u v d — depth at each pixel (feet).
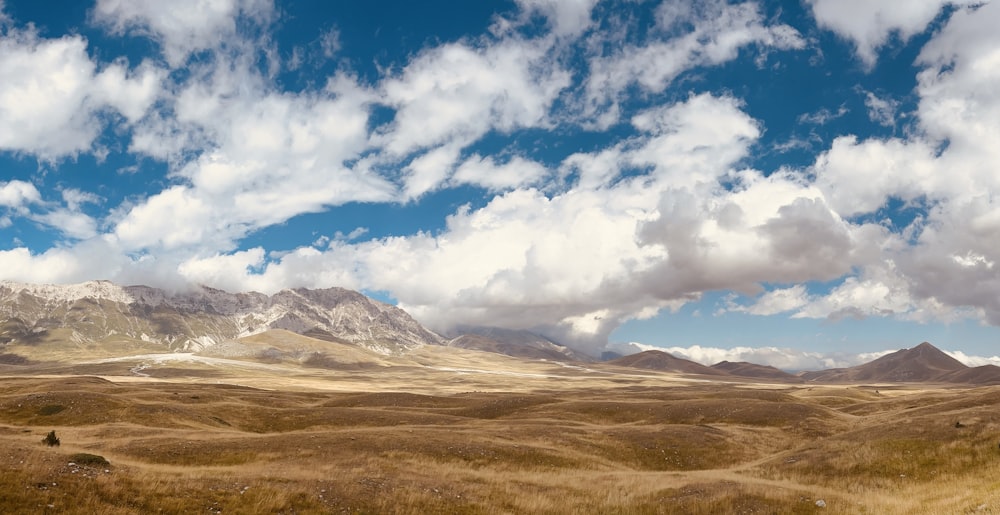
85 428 221.66
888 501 132.57
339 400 424.05
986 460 156.46
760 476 177.27
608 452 214.28
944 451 168.76
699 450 223.30
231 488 109.50
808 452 198.80
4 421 261.24
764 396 431.84
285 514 102.06
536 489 142.41
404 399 423.64
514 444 205.77
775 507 125.90
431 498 122.01
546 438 224.94
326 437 197.06
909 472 161.79
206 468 135.74
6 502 84.17
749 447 234.17
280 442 184.34
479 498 127.95
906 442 181.27
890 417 279.69
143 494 98.58
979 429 178.81
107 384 468.75
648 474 176.14
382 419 302.45
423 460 173.47
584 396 494.59
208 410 303.89
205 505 99.76
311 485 118.11
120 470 111.14
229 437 198.29
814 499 132.77
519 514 121.39
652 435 237.04
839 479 165.48
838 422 283.79
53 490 91.56
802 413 296.30
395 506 113.80
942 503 118.52
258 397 415.03
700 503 129.49
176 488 103.81
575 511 126.41
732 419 301.63
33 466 99.25
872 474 165.07
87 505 89.66
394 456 175.22
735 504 128.26
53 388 371.97
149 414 266.36
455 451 186.80
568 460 192.54
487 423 281.33
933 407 279.69
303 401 435.12
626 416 334.24
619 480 160.76
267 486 112.16
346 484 122.62
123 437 194.29
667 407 340.18
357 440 193.26
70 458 112.27
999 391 281.54
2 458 102.32
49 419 263.08
